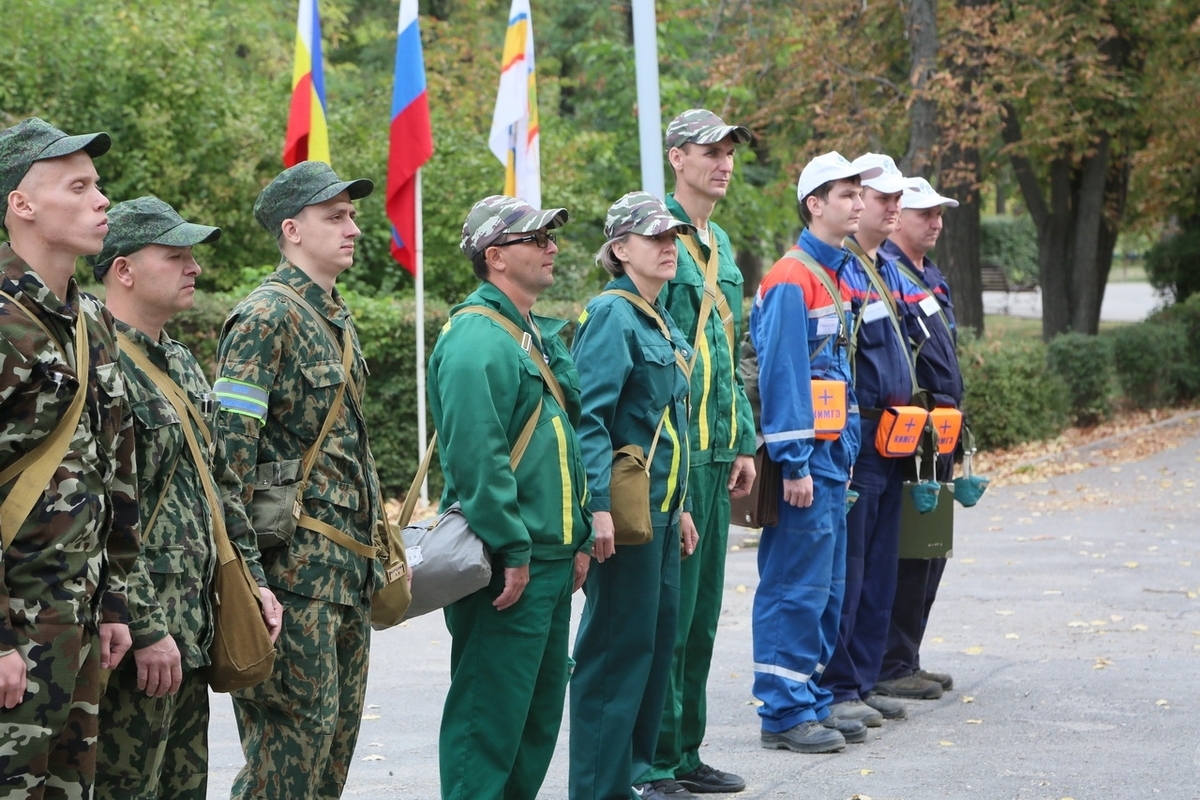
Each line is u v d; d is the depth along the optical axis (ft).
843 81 65.87
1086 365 62.64
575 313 46.68
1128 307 150.20
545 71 94.17
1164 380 70.33
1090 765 19.49
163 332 12.62
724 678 25.12
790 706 20.31
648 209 16.58
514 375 14.71
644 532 16.01
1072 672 24.94
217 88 55.83
